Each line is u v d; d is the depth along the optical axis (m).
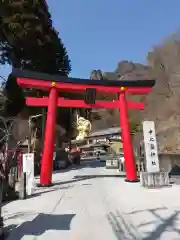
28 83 16.20
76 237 5.90
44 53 26.33
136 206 8.99
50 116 16.16
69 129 41.56
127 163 16.52
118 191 12.52
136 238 5.66
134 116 48.78
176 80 45.66
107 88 17.39
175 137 33.19
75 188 13.99
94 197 11.11
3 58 27.31
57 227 6.71
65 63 31.55
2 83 27.59
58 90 16.95
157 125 39.53
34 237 5.95
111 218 7.49
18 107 27.52
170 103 43.34
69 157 34.41
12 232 6.34
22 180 11.19
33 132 27.47
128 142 16.80
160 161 23.36
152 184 13.05
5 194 10.55
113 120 73.81
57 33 28.92
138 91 17.66
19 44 24.16
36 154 26.48
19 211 8.70
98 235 5.98
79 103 17.08
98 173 22.44
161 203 9.25
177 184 13.83
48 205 9.62
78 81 16.94
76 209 8.85
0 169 6.15
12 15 22.30
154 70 53.56
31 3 22.30
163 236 5.71
